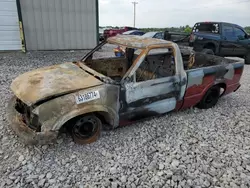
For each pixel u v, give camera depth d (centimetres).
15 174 283
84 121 334
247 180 288
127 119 371
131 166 306
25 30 1102
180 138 378
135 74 358
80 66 406
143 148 347
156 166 308
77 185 271
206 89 466
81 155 324
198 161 321
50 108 296
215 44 1010
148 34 1341
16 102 361
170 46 395
